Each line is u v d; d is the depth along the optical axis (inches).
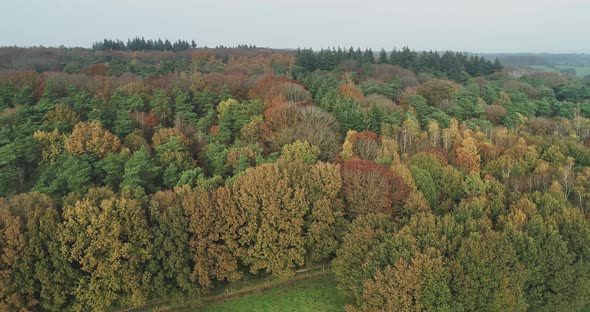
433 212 2728.8
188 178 2765.7
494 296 2064.5
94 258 2178.9
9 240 2047.2
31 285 2082.9
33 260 2110.0
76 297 2171.5
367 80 5516.7
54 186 2568.9
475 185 2901.1
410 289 2016.5
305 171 2770.7
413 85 5639.8
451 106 4596.5
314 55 7003.0
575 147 3555.6
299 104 3905.0
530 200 2628.0
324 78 5403.5
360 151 3272.6
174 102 3964.1
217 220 2445.9
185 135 3398.1
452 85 5251.0
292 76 5836.6
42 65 5890.8
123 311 2363.4
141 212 2340.1
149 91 4259.4
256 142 3393.2
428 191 2829.7
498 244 2158.0
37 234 2126.0
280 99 3924.7
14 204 2258.9
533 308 2272.4
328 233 2593.5
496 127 4197.8
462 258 2082.9
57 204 2399.1
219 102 4062.5
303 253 2544.3
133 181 2603.3
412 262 2041.1
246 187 2529.5
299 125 3417.8
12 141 2979.8
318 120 3540.8
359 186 2687.0
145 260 2310.5
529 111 4913.9
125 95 3973.9
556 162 3385.8
